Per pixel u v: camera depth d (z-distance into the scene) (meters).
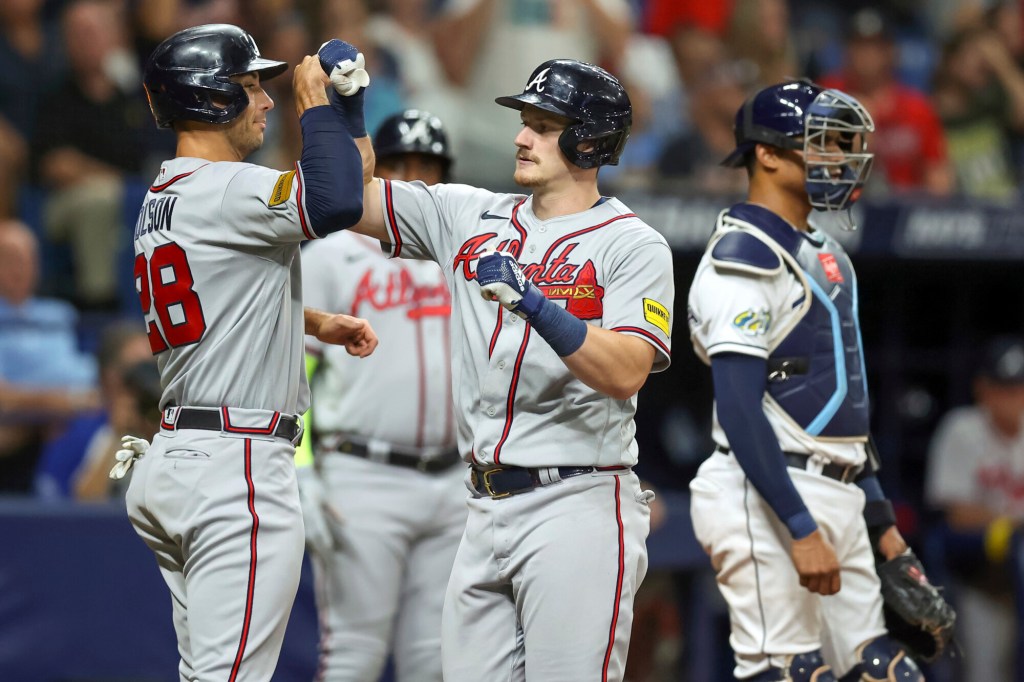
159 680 20.41
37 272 28.97
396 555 17.95
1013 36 35.97
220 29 12.79
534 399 12.45
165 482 12.41
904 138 31.72
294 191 11.97
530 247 12.69
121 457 13.12
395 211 13.17
